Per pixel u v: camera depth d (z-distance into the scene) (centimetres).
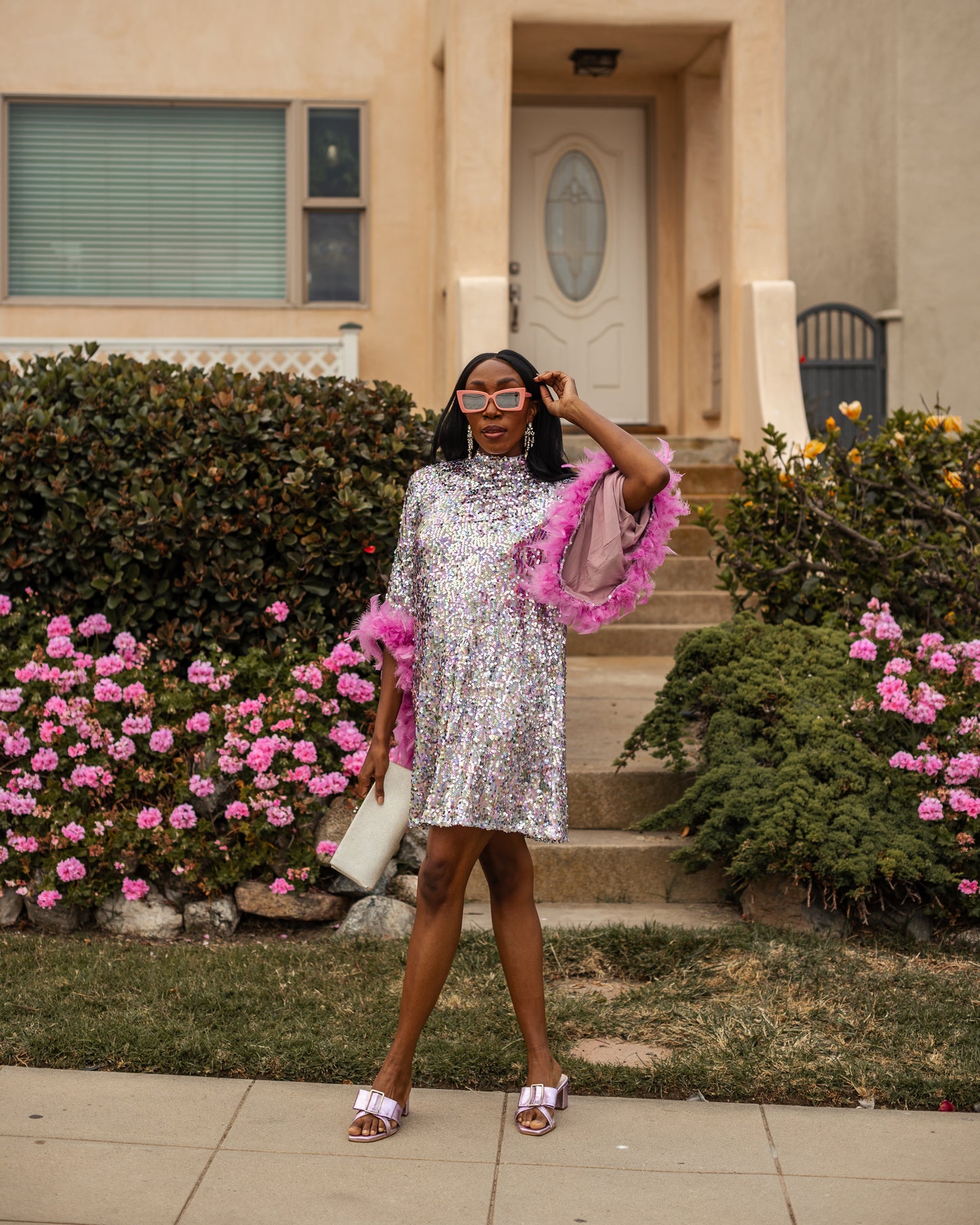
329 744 467
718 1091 322
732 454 891
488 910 460
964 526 563
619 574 301
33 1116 303
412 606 313
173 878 446
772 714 477
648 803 499
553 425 320
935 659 462
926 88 981
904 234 989
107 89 955
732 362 886
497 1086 327
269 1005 367
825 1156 290
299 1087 323
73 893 434
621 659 751
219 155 973
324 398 518
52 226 966
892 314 984
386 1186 275
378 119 974
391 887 455
